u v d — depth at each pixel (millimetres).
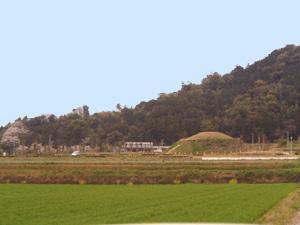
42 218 65438
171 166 167500
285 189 121625
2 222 61375
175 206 80688
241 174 157125
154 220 60750
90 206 81312
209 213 69750
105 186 136125
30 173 157500
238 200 92125
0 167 170750
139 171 159625
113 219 62281
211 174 157375
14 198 97438
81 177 153500
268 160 186125
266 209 76688
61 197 99500
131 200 92188
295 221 64438
